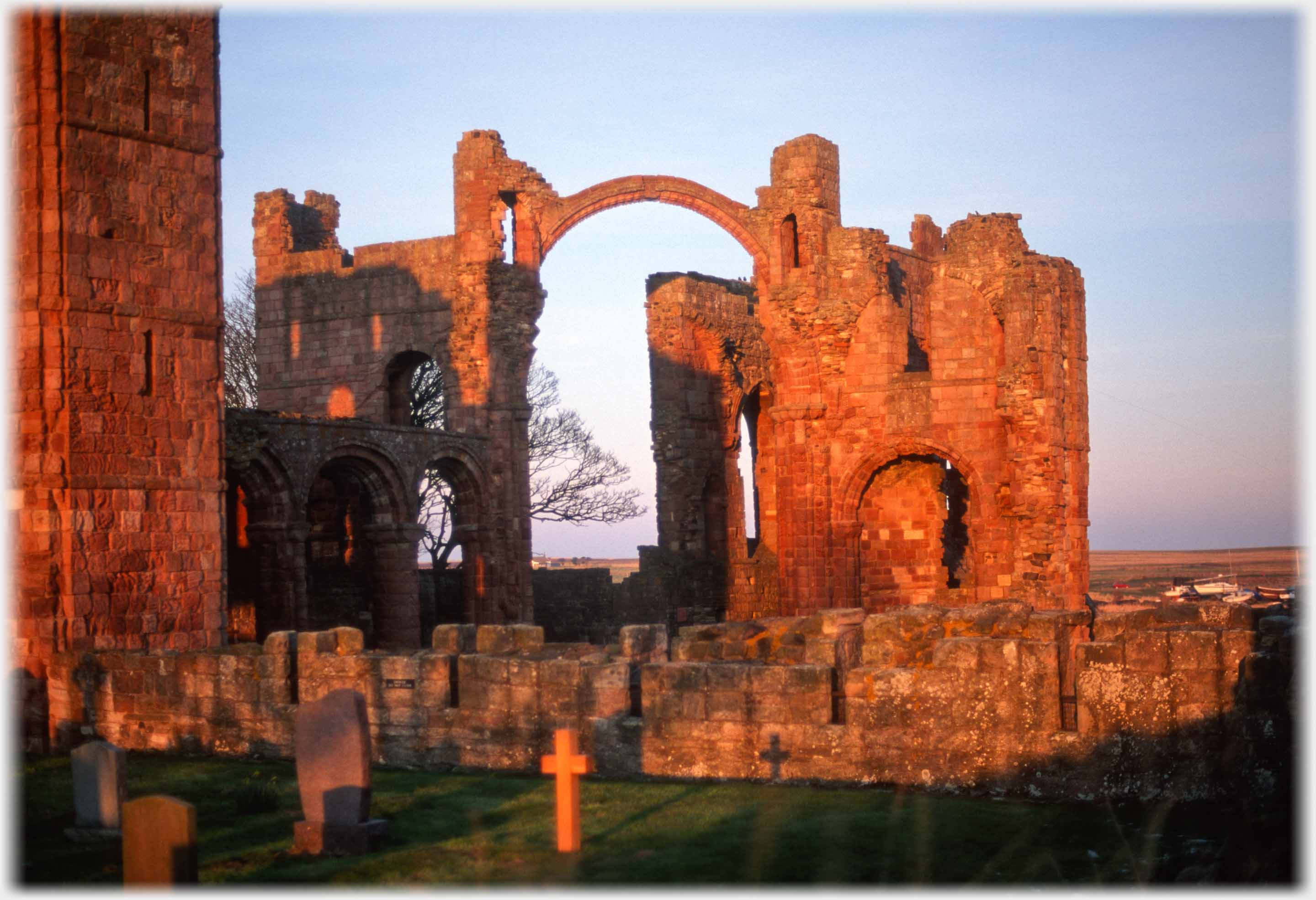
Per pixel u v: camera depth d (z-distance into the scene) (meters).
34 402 27.08
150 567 28.47
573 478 74.31
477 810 16.39
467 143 52.44
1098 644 15.30
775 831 14.40
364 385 54.44
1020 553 48.00
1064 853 13.28
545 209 53.72
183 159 29.61
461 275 52.19
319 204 59.94
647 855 13.68
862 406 51.59
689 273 61.12
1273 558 134.62
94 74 27.86
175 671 22.78
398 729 19.94
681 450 58.50
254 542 41.94
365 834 14.49
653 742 17.94
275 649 21.56
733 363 62.12
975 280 49.69
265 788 17.78
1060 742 15.43
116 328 28.11
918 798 15.73
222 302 30.45
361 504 50.47
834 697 17.06
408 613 46.66
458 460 50.06
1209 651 14.66
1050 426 47.75
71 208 27.34
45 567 26.86
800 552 51.94
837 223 53.62
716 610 60.12
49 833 16.75
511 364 52.25
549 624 59.56
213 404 29.98
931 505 52.88
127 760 21.89
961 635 17.03
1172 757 14.79
